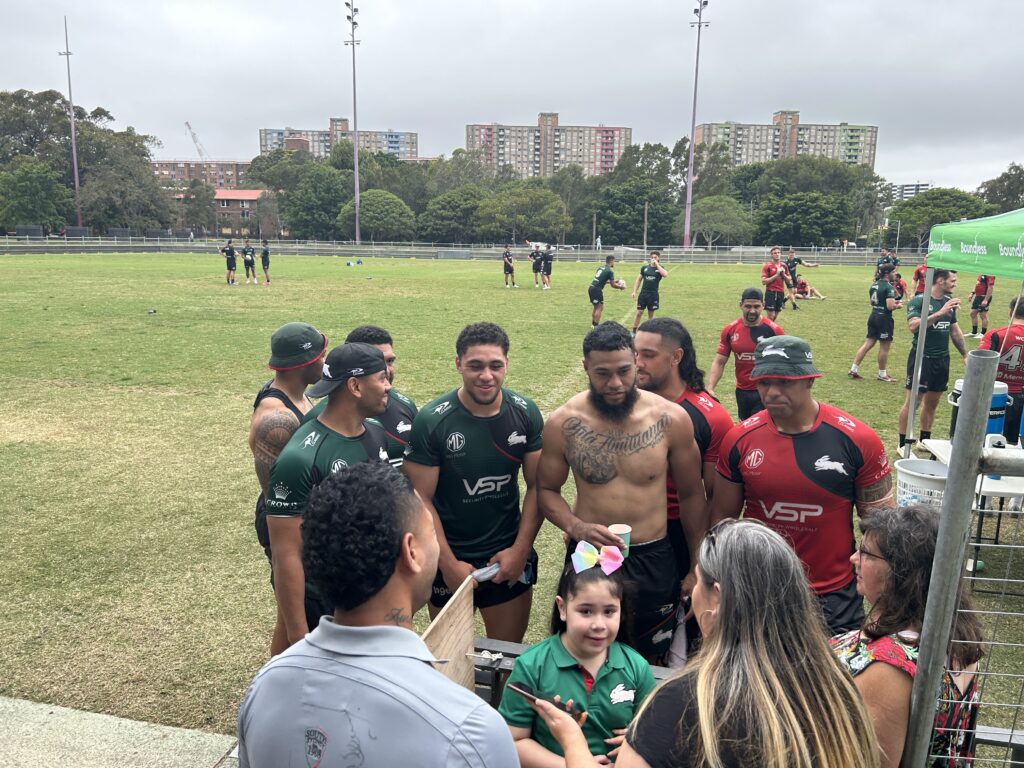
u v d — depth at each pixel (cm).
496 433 355
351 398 312
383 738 139
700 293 2812
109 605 495
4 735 360
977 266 558
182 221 10694
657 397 347
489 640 287
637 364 382
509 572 354
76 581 529
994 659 421
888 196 11575
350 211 9338
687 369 384
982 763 339
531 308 2234
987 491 518
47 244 6003
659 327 380
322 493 158
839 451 314
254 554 575
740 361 764
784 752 140
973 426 158
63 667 424
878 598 208
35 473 758
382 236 9500
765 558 156
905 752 187
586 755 188
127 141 9144
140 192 8681
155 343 1534
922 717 180
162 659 434
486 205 9106
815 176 10219
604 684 245
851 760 147
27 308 2111
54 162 8675
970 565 519
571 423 339
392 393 423
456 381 1176
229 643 451
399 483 162
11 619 476
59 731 364
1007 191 10138
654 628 341
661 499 338
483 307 2250
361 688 143
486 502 365
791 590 155
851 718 152
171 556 570
